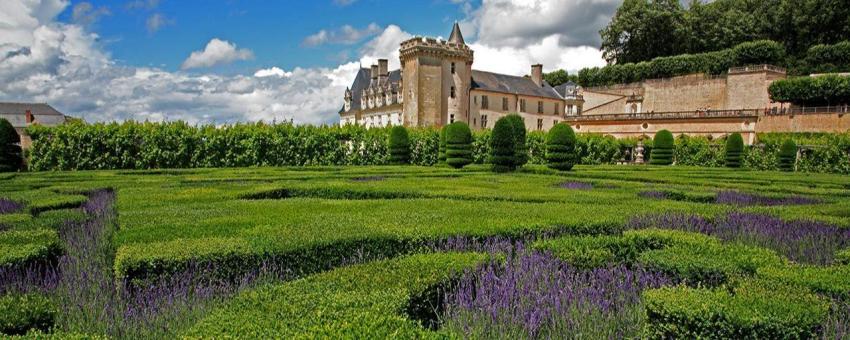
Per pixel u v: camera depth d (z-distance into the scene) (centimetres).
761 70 5216
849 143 3148
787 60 5756
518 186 1267
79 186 1180
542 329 357
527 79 6700
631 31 7062
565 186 1416
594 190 1236
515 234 611
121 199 870
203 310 383
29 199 890
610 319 378
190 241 487
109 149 2355
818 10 5600
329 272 407
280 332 276
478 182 1382
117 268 427
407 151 2961
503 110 6138
